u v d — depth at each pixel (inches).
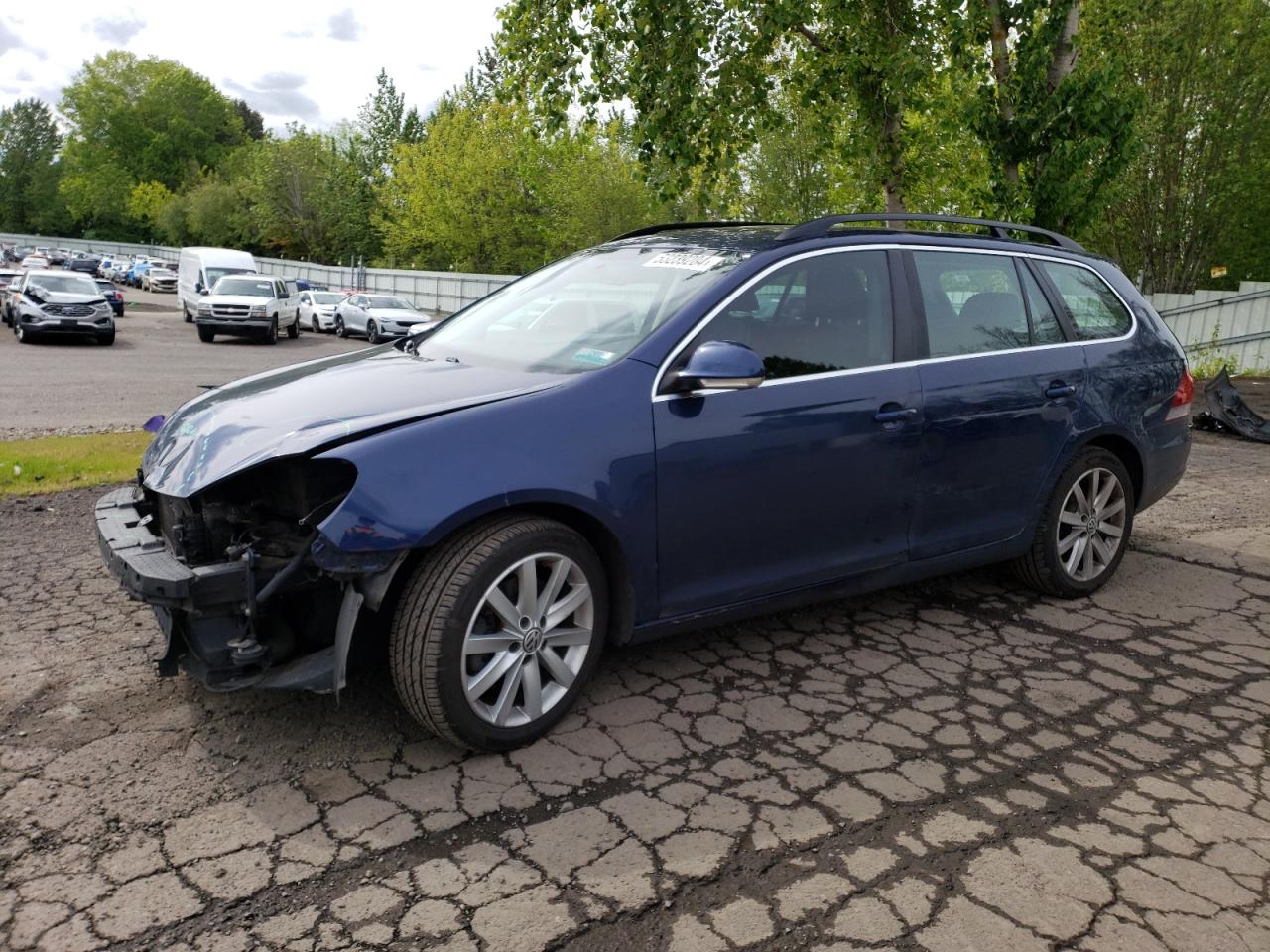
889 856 101.8
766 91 461.4
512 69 453.7
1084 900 95.4
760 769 119.3
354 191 2640.3
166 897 92.0
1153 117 751.7
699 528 133.8
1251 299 717.3
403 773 116.1
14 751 118.6
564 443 121.3
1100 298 191.9
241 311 974.4
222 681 113.9
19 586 179.9
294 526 124.7
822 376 145.0
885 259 158.2
